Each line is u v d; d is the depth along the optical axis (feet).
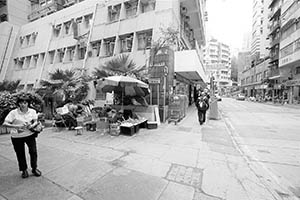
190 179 10.37
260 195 8.87
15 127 9.89
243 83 199.93
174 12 42.68
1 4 86.12
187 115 39.01
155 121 26.55
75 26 56.59
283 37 83.56
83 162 12.71
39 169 11.51
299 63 75.97
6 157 13.51
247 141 19.20
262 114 44.34
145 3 46.16
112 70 30.48
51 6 82.43
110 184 9.71
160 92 30.86
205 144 17.42
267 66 119.34
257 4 167.73
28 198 8.40
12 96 22.22
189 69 36.22
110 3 51.29
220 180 10.32
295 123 30.94
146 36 44.24
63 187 9.39
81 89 35.63
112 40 50.06
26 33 75.87
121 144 17.22
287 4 79.87
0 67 73.36
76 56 56.80
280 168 12.26
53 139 18.98
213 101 33.96
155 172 11.22
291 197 8.83
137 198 8.43
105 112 25.40
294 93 85.76
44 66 63.57
